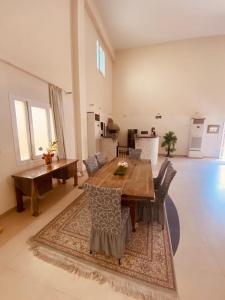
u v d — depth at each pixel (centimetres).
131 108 884
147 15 596
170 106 830
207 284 158
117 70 878
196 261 185
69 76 442
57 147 397
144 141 647
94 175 266
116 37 744
